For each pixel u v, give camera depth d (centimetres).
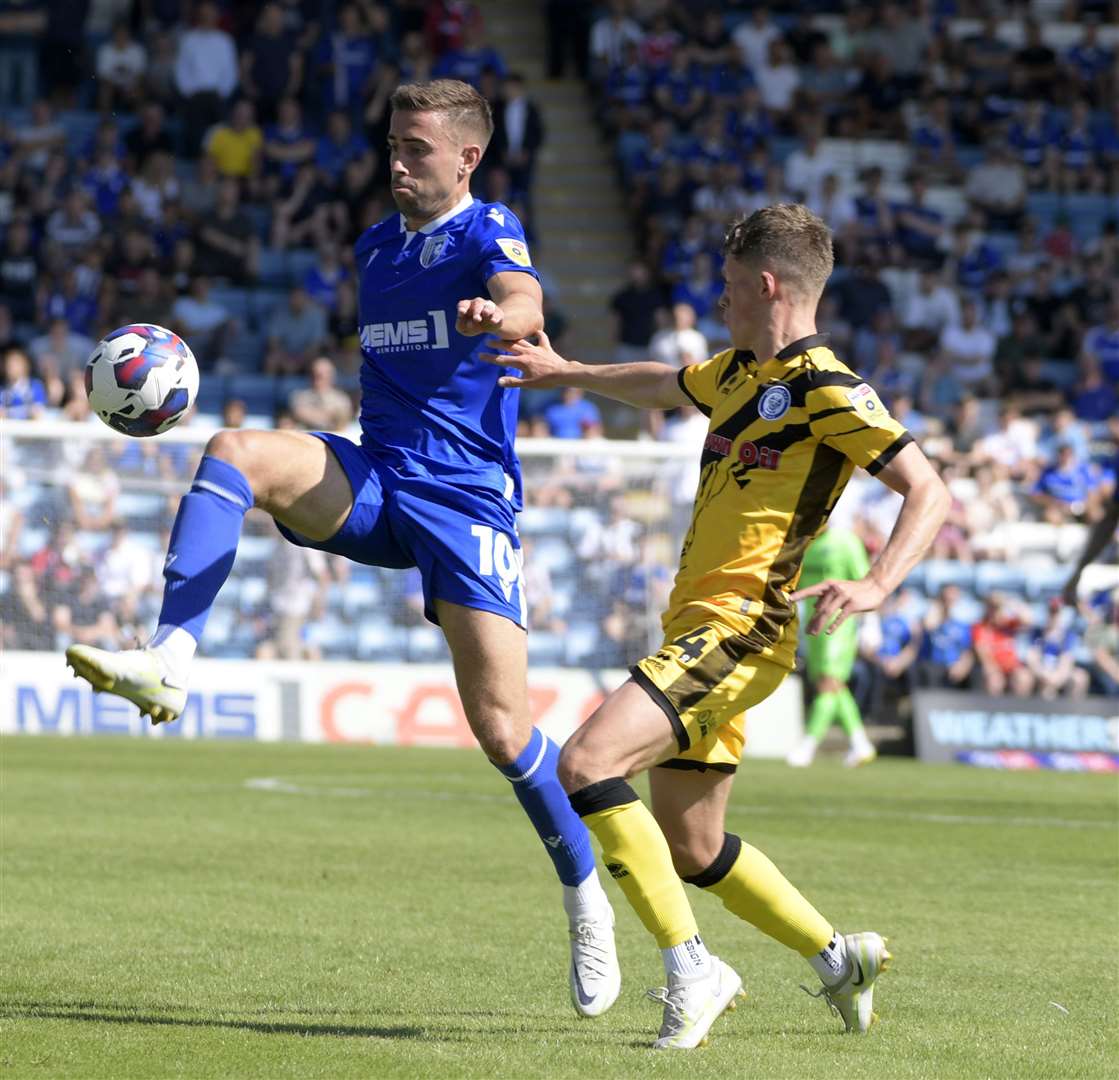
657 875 1484
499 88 7706
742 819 3572
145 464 5762
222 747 5144
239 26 7975
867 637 5934
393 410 1697
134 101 7819
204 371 6769
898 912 2383
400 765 4650
